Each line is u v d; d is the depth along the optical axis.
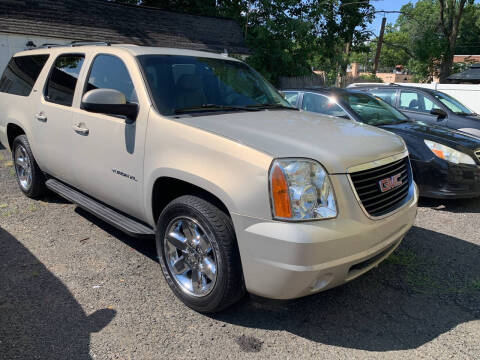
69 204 4.84
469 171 4.92
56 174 4.28
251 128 2.78
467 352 2.47
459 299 3.08
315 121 3.27
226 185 2.44
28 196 4.96
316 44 21.27
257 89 3.97
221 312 2.83
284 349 2.46
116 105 2.98
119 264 3.44
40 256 3.52
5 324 2.58
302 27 18.36
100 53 3.69
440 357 2.42
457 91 13.19
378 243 2.62
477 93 12.81
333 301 3.02
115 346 2.42
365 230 2.47
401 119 6.02
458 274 3.47
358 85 9.01
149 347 2.43
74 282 3.12
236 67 4.08
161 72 3.30
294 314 2.84
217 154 2.53
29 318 2.65
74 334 2.51
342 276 2.47
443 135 5.31
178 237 2.89
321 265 2.30
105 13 15.97
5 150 7.70
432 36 24.69
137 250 3.71
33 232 4.01
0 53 12.38
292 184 2.30
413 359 2.40
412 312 2.89
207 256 2.71
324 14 20.66
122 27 15.80
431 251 3.92
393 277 3.40
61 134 3.91
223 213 2.58
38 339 2.45
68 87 3.93
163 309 2.83
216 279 2.58
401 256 3.79
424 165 5.09
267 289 2.39
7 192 5.21
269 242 2.29
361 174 2.55
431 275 3.44
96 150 3.47
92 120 3.48
